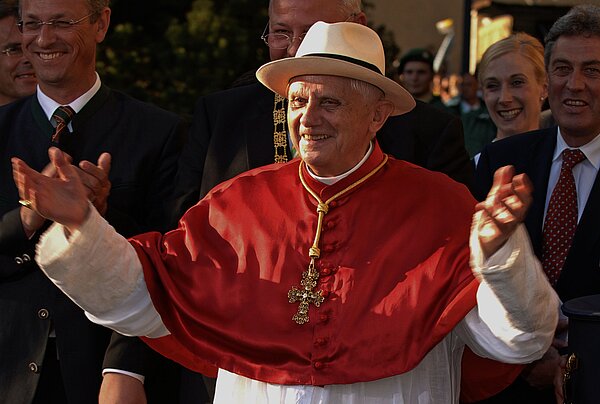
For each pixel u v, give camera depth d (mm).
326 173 5199
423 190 5184
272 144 6148
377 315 4891
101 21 6777
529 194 4320
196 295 5102
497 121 8602
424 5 20719
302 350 4914
